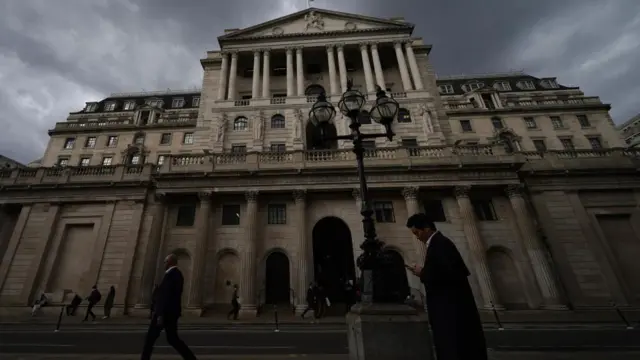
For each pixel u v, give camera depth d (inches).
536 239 848.9
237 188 895.1
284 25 1409.9
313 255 929.5
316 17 1429.6
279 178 904.3
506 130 1583.4
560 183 970.1
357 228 892.6
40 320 693.3
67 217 949.8
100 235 908.6
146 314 766.5
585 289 829.2
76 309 798.5
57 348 390.0
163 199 905.5
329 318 690.2
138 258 880.3
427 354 207.6
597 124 1627.7
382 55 1398.9
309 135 1167.0
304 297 770.2
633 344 403.2
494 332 535.2
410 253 873.5
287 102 1191.6
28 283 855.1
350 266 979.3
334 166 908.0
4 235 953.5
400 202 934.4
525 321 658.8
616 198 953.5
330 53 1295.5
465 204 891.4
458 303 153.9
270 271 872.3
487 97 1824.6
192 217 920.9
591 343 417.7
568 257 869.2
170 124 1811.0
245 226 871.1
